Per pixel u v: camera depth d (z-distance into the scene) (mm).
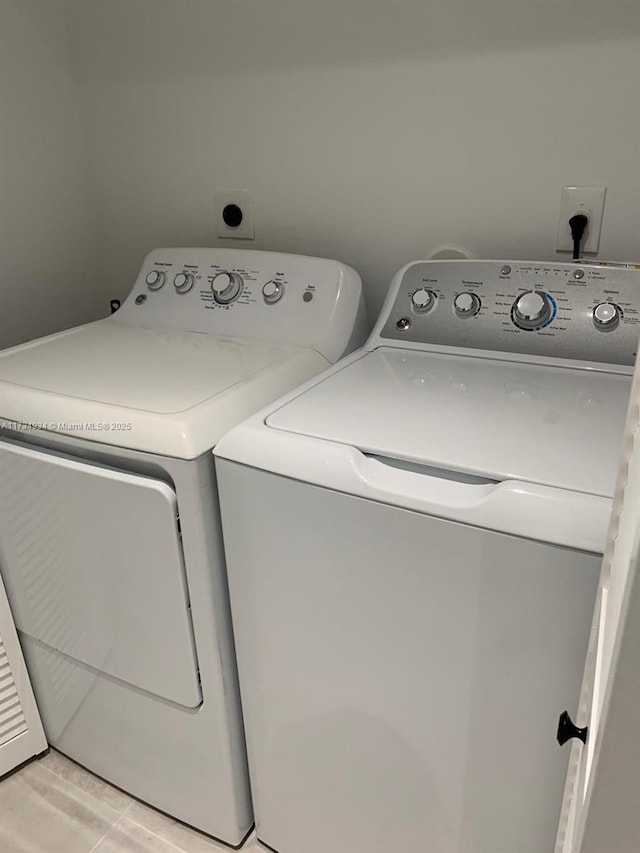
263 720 1161
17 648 1396
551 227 1294
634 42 1127
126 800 1436
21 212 1611
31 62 1566
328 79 1388
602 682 515
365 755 1065
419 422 972
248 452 955
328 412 1016
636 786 476
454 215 1371
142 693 1247
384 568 900
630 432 522
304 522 939
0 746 1437
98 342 1369
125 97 1624
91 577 1170
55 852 1335
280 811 1243
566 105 1208
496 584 828
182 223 1680
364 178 1429
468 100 1281
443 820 1039
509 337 1196
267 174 1526
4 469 1176
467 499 821
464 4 1225
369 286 1512
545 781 915
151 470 1037
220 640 1120
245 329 1382
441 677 926
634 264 1145
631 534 417
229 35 1450
